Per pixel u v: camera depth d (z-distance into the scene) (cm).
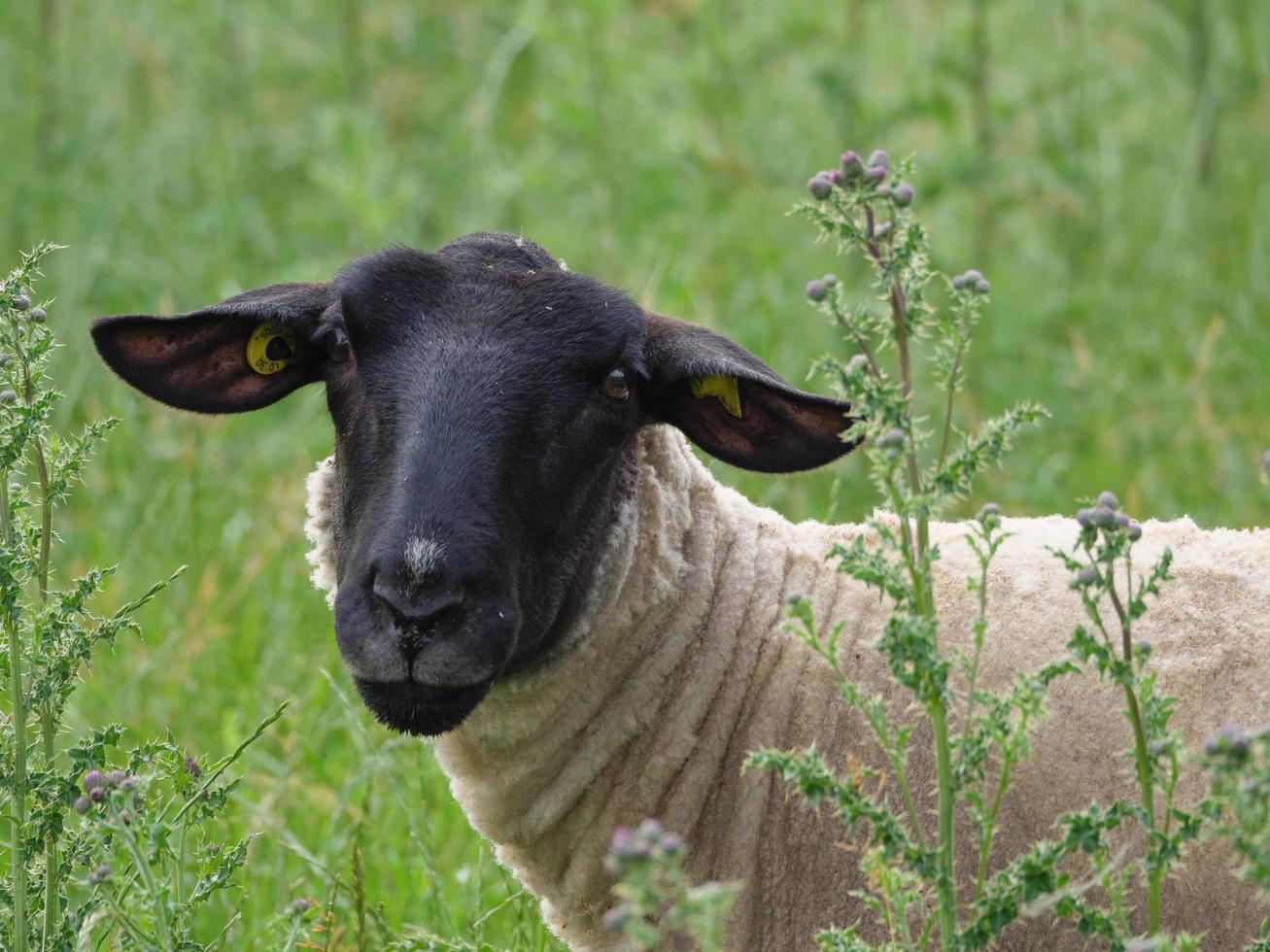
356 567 1120
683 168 2608
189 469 1988
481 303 1186
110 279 2464
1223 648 1159
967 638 1198
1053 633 1188
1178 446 2098
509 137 2978
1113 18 2958
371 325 1187
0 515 1079
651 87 2869
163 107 2989
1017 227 2698
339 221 2694
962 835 1152
